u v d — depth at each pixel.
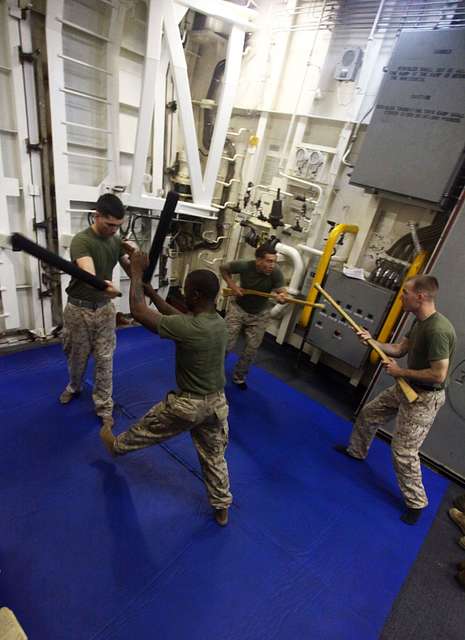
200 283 1.72
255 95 4.10
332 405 3.59
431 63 2.70
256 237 4.26
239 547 2.04
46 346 3.43
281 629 1.70
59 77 2.74
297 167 3.87
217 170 3.97
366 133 3.09
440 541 2.33
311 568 2.01
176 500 2.22
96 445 2.48
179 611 1.69
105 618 1.60
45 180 3.04
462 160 2.71
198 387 1.78
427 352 2.17
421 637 1.79
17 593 1.62
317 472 2.71
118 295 1.91
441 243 2.75
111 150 3.31
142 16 3.12
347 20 3.36
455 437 2.85
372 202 3.43
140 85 3.36
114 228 2.21
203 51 4.15
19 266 3.13
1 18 2.45
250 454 2.75
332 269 3.56
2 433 2.42
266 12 3.84
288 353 4.41
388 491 2.66
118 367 3.42
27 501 2.03
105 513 2.06
